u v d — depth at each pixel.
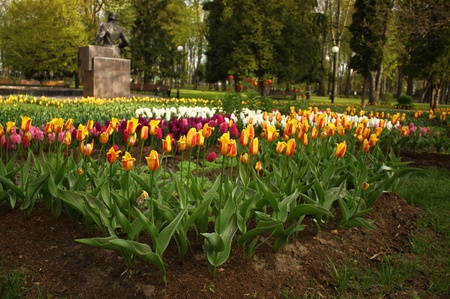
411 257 3.77
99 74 18.72
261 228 2.94
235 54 29.73
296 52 31.91
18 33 35.66
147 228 2.77
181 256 3.05
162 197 3.42
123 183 3.41
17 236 3.40
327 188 4.17
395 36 19.41
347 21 43.31
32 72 40.91
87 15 37.41
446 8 14.04
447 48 21.56
